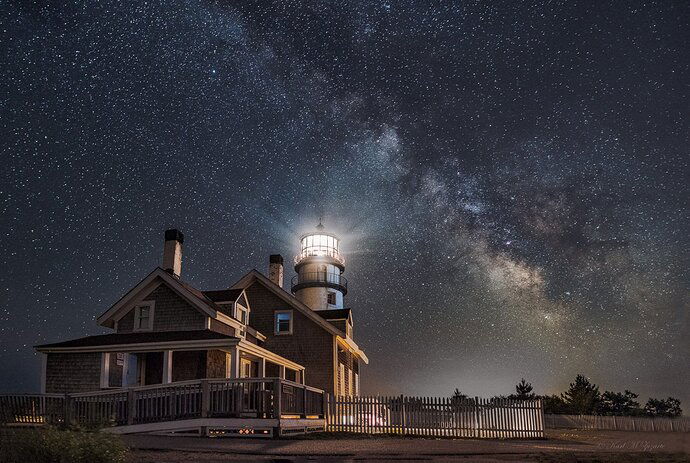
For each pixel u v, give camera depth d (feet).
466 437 67.87
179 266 92.02
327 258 147.84
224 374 81.71
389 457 40.22
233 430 56.90
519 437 69.72
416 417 68.90
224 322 85.87
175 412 56.34
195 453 39.42
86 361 74.02
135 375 78.13
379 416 69.51
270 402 56.80
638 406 179.42
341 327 107.55
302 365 98.53
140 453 37.93
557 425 129.18
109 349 72.84
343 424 69.56
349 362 114.52
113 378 75.77
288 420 57.06
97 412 56.85
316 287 145.59
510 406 70.74
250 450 42.29
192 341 71.20
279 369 94.38
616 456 43.98
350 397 70.74
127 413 56.85
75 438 31.83
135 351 72.49
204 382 56.44
